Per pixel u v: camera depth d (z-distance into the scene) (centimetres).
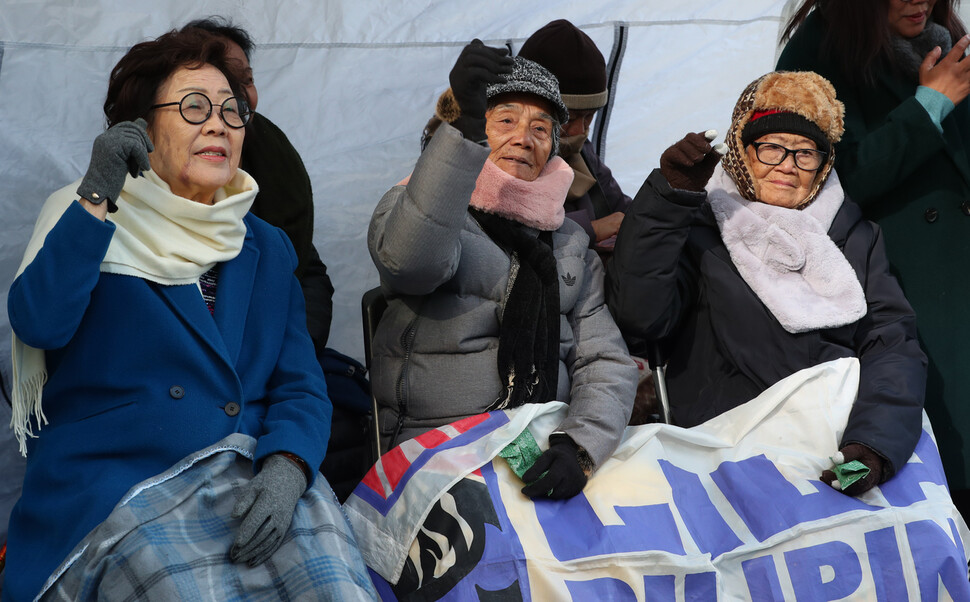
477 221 278
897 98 327
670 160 278
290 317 252
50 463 212
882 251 309
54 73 323
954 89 311
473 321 268
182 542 202
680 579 238
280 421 229
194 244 229
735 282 295
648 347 301
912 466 274
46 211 223
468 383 265
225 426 223
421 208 241
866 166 317
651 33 396
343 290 363
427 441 254
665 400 298
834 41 327
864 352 298
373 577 240
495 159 286
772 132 304
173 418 217
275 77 352
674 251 283
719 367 296
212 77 231
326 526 214
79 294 203
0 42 316
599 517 247
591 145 370
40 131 322
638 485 260
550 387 270
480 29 375
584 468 259
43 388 220
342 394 297
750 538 256
